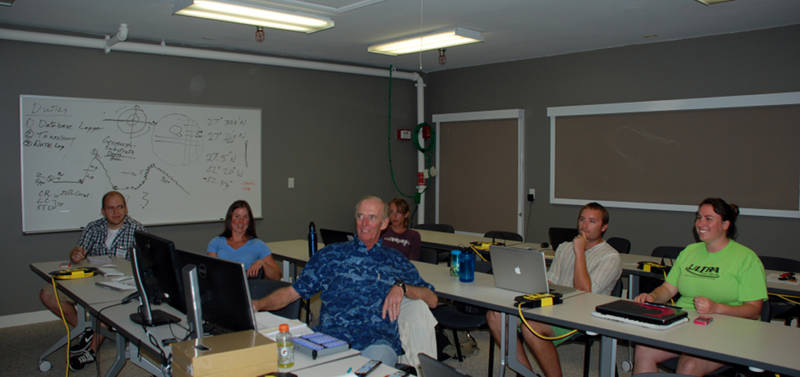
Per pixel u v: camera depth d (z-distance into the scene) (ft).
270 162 20.15
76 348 12.43
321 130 21.48
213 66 18.67
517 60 21.01
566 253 11.50
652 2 13.00
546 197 20.43
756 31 15.69
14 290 15.53
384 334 8.25
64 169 15.96
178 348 5.81
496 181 21.90
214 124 18.70
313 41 17.62
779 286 10.57
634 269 12.32
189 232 18.37
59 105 15.80
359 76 22.49
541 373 11.83
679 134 17.22
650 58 17.69
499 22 14.94
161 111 17.57
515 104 21.16
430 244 15.96
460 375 4.67
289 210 20.71
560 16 14.29
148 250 8.06
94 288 10.52
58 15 14.19
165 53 17.33
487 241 16.25
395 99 23.68
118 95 16.83
